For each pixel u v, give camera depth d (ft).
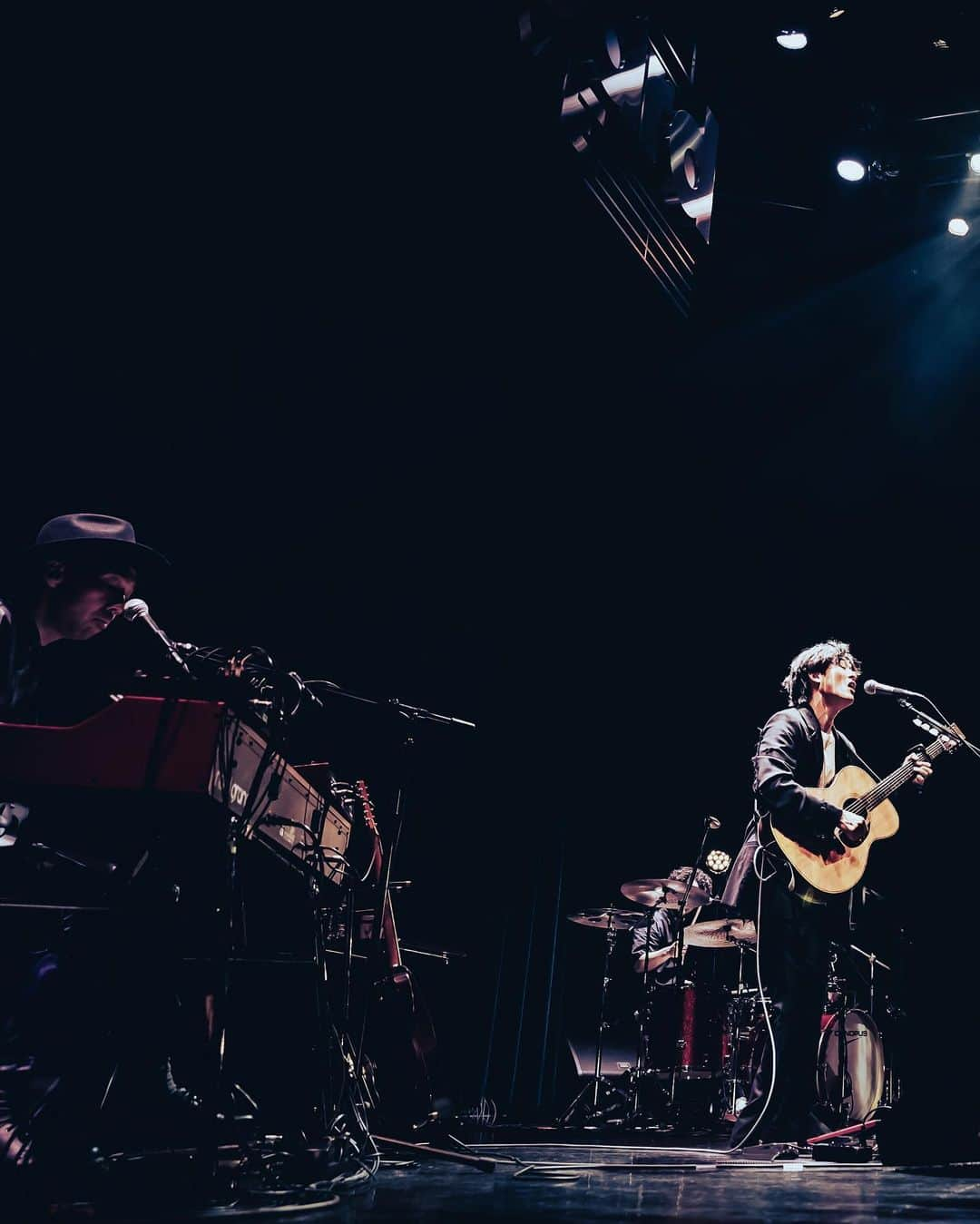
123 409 14.89
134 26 12.40
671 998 23.82
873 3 20.22
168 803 7.80
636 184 17.74
